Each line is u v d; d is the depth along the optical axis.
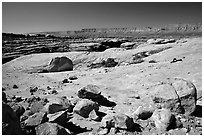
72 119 6.93
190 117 7.14
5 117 4.72
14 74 15.28
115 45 49.97
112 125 6.15
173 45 25.66
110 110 8.03
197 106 8.24
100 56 24.78
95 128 6.27
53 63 20.56
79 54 26.02
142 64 18.86
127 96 9.97
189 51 20.08
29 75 15.60
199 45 21.75
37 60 24.56
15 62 24.72
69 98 9.21
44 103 7.55
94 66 22.34
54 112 7.14
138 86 11.62
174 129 6.22
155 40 34.59
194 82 11.18
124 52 25.53
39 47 38.62
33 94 9.88
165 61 18.53
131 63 21.70
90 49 39.19
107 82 13.28
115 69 18.36
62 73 17.88
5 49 35.72
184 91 7.68
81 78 15.05
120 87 11.88
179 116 7.11
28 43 47.81
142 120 6.82
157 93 7.86
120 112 7.82
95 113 7.12
